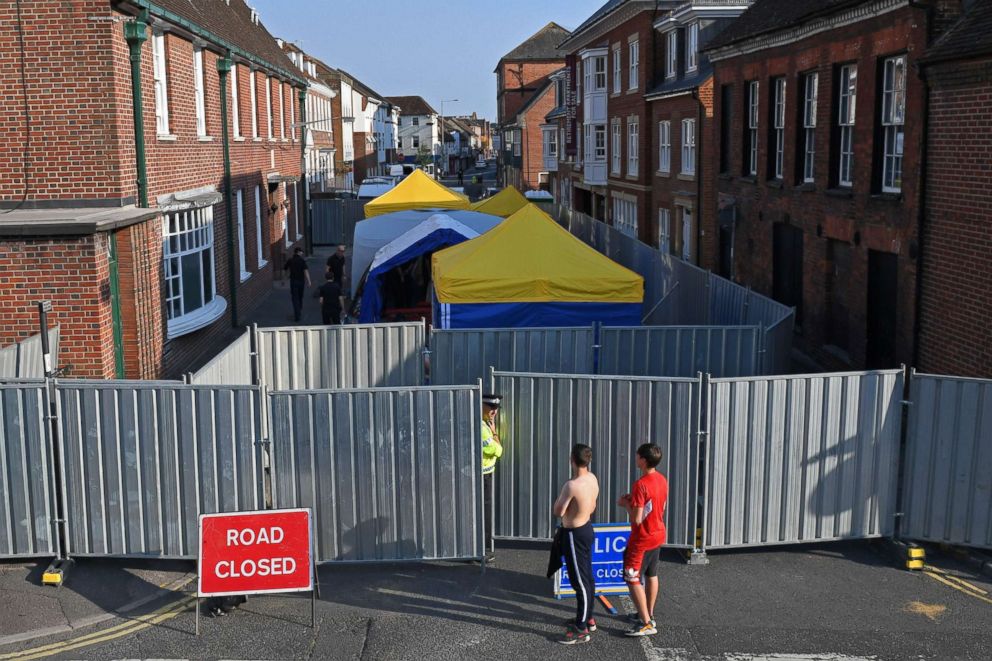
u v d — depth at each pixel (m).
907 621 8.24
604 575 8.60
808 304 19.06
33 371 12.43
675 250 32.56
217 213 21.17
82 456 9.20
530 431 9.62
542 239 15.23
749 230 22.94
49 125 14.59
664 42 35.06
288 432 9.08
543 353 13.12
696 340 13.20
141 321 14.87
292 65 37.00
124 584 9.07
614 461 9.51
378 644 7.86
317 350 13.27
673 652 7.69
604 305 14.58
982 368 12.48
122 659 7.63
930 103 13.78
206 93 20.69
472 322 14.55
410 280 22.02
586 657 7.62
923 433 9.47
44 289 13.28
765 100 21.50
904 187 14.57
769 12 22.03
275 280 30.91
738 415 9.33
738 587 8.94
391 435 9.12
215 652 7.74
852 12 16.17
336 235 45.69
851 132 17.20
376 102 89.38
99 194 14.73
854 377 9.42
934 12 13.78
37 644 7.92
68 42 14.42
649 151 36.03
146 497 9.20
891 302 15.69
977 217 12.58
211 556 8.14
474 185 98.88
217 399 8.98
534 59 93.50
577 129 49.25
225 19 25.81
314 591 8.76
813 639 7.91
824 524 9.62
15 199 14.69
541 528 9.76
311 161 47.06
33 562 9.55
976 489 9.34
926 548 9.89
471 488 9.22
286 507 9.04
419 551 9.28
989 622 8.23
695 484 9.38
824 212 18.06
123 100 14.90
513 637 7.98
